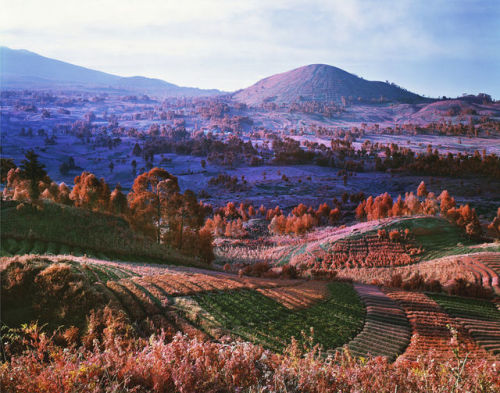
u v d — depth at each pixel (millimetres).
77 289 21375
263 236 143125
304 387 4824
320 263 94188
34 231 48656
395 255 95438
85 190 69750
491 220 157000
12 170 74500
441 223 111438
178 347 5668
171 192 65000
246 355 5430
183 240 67125
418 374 5422
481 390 4738
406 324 39562
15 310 19609
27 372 4746
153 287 29641
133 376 4945
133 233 59969
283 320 32844
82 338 14883
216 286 36156
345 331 33625
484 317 46438
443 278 68625
